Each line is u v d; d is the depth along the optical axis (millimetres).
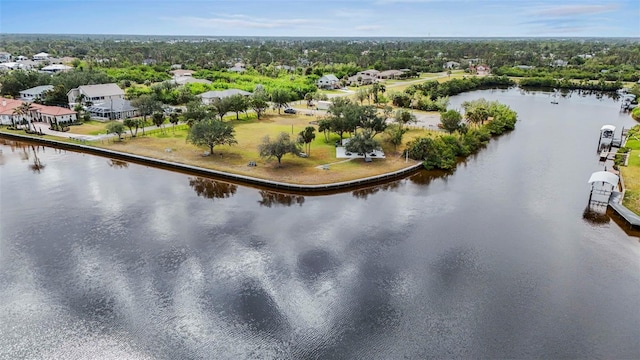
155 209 51500
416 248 42438
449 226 47562
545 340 29969
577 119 116500
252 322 31453
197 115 91438
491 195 57531
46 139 83250
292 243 43125
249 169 64812
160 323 31312
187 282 36250
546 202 55000
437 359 28281
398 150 76938
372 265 39188
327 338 30016
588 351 29000
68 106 114500
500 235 45438
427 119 106812
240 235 44750
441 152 72000
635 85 164625
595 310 33156
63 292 34906
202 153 73312
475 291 35438
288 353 28625
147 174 65125
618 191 55906
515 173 67562
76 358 28234
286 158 70625
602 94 172000
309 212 51094
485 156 78312
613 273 38344
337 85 172000
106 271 37875
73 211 50781
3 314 32250
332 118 80562
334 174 62906
